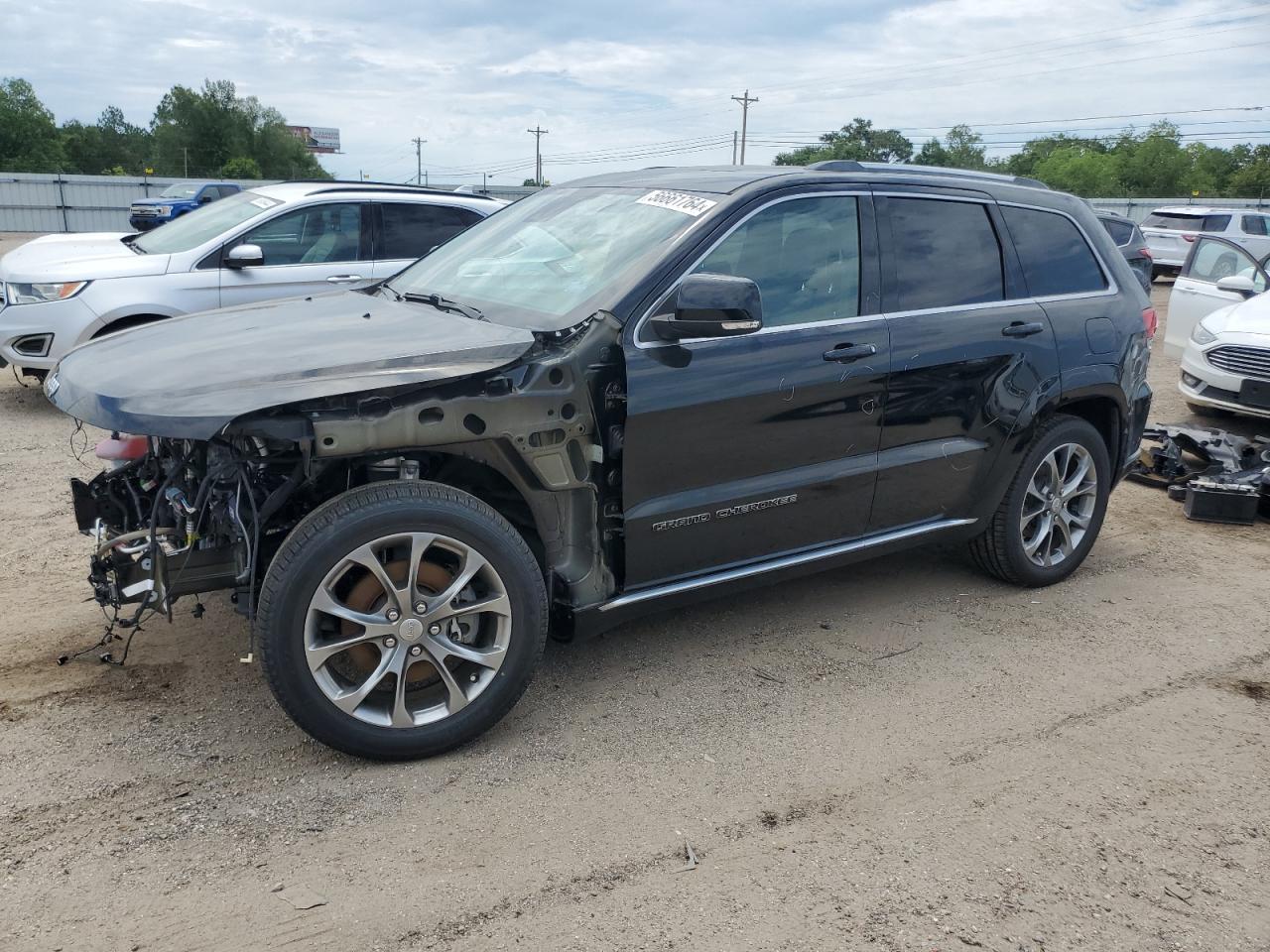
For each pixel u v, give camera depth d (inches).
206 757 126.0
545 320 137.6
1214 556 215.8
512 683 128.8
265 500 124.5
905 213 164.1
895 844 113.9
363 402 116.7
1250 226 869.2
